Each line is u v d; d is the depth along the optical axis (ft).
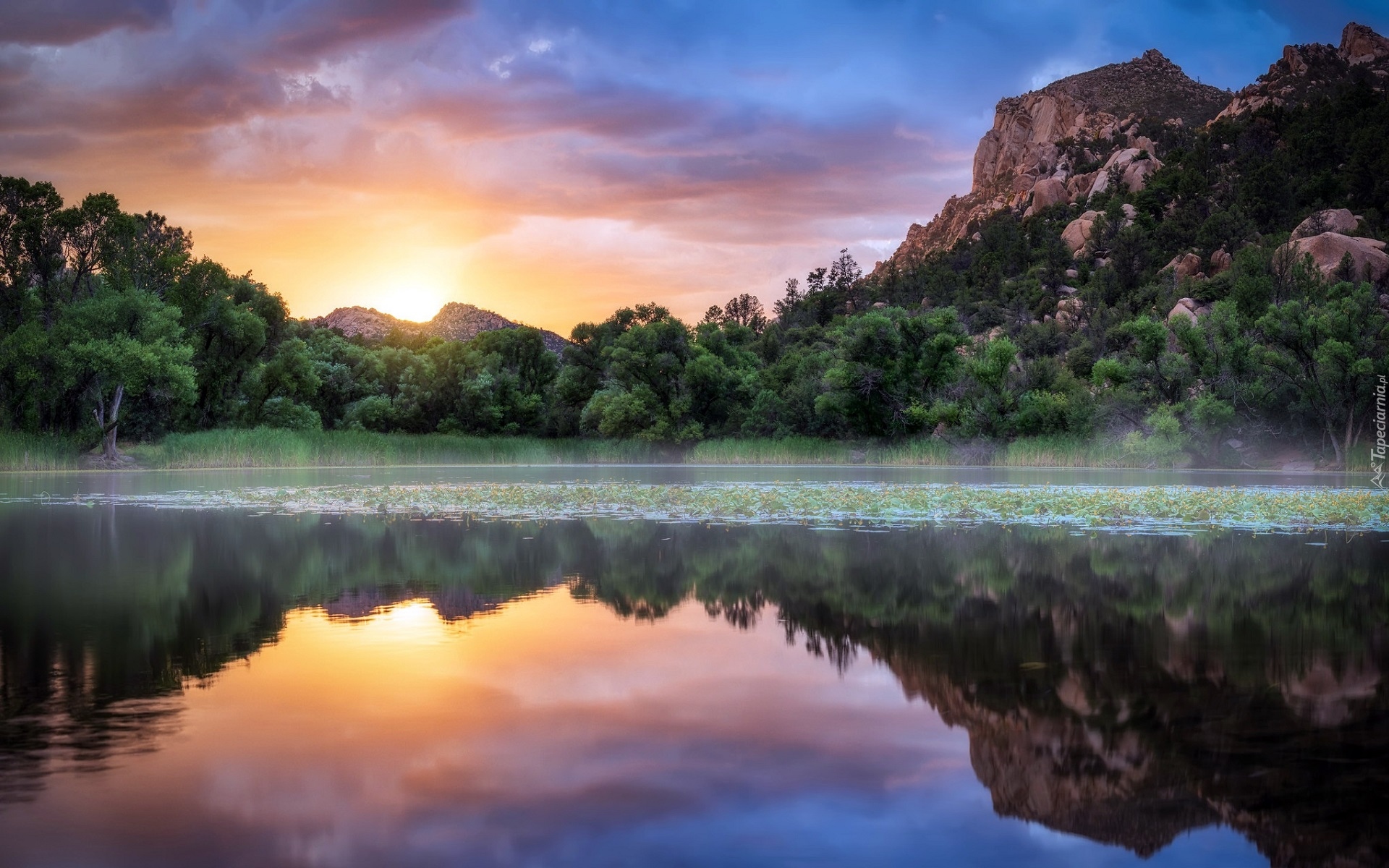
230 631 25.22
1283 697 18.69
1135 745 15.85
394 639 24.31
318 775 14.60
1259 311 230.07
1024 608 28.40
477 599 30.17
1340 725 16.80
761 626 25.80
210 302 181.37
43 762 15.06
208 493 83.35
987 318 339.98
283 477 122.52
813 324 370.73
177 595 30.89
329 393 238.27
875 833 12.56
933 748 15.87
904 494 78.54
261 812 13.17
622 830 12.63
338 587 32.27
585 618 27.14
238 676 20.48
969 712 17.78
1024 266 422.82
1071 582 33.45
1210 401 161.38
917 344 204.33
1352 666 21.12
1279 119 482.69
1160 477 129.49
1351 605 29.01
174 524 54.54
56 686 19.62
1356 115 441.68
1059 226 459.32
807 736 16.47
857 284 450.71
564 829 12.68
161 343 146.41
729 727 16.99
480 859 11.75
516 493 81.00
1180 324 177.58
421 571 36.01
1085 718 17.35
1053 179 536.01
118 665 21.48
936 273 469.16
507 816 13.10
